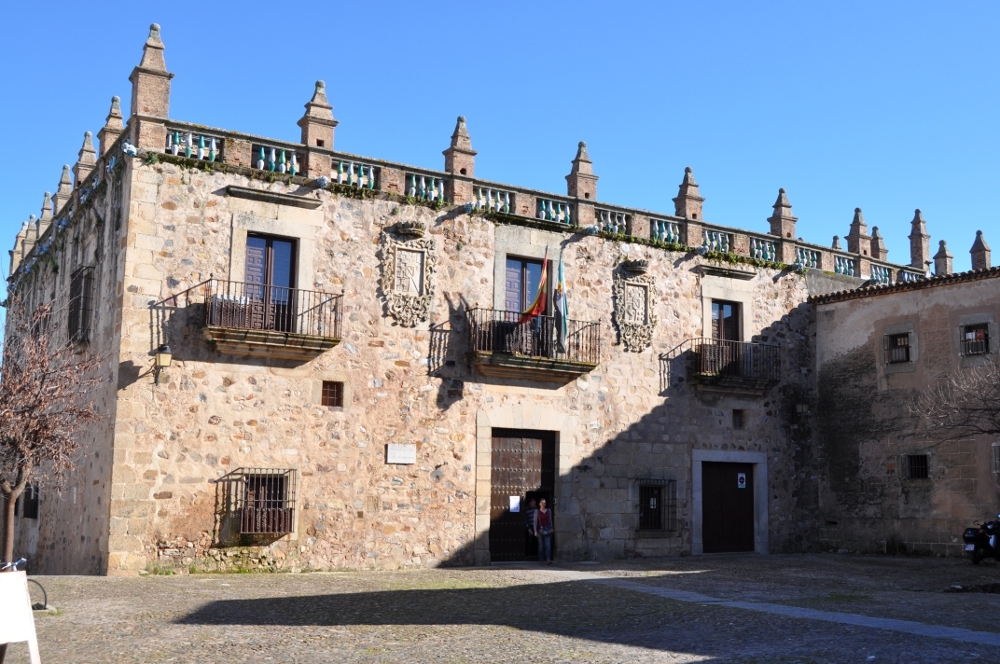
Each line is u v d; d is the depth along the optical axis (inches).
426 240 916.6
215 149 837.2
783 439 1117.1
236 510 802.2
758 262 1128.2
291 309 842.8
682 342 1059.3
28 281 1237.7
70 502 870.4
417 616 542.3
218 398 807.1
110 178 863.7
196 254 811.4
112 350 799.1
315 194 868.0
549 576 784.3
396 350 888.9
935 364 1029.8
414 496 882.1
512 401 945.5
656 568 876.0
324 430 847.1
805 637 462.6
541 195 993.5
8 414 656.4
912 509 1038.4
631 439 1010.1
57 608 542.9
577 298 995.3
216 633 474.0
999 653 415.2
